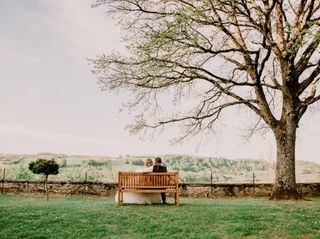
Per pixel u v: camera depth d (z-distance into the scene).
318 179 25.52
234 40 15.68
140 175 11.80
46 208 11.03
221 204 12.69
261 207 11.53
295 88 15.76
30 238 7.35
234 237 7.45
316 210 10.95
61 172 27.81
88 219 9.05
